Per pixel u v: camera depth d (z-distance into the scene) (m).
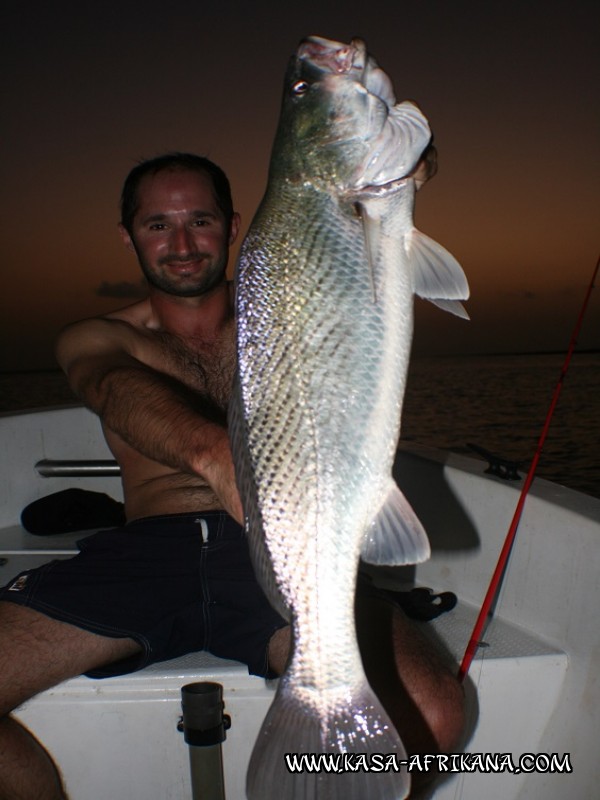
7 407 27.94
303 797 1.70
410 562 1.66
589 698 2.50
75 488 4.42
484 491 3.18
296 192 1.82
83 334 3.00
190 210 3.04
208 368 3.21
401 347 1.74
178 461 2.09
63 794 2.39
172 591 2.49
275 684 2.38
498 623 2.96
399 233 1.80
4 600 2.42
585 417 20.81
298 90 1.85
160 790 2.42
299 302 1.74
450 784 2.54
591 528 2.64
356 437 1.70
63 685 2.38
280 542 1.71
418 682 2.15
